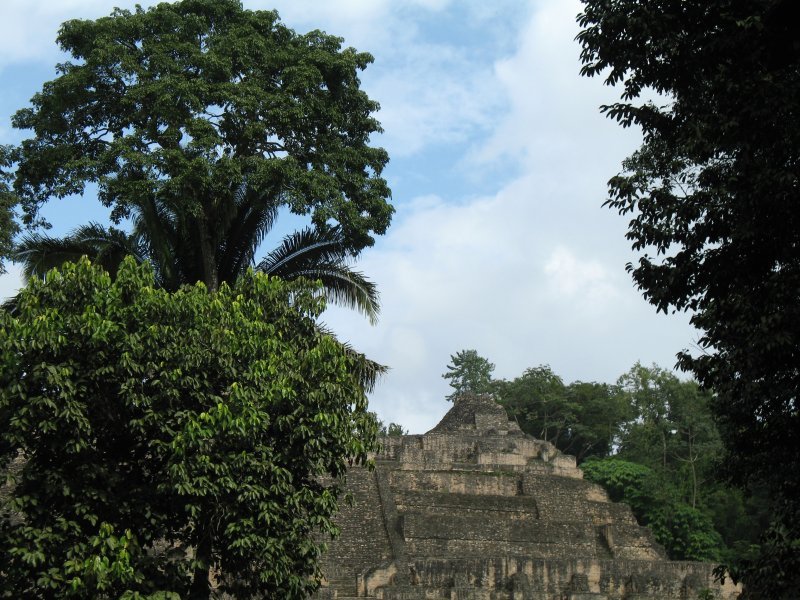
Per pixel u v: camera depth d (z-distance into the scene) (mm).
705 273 18781
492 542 45250
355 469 46812
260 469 20594
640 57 19031
